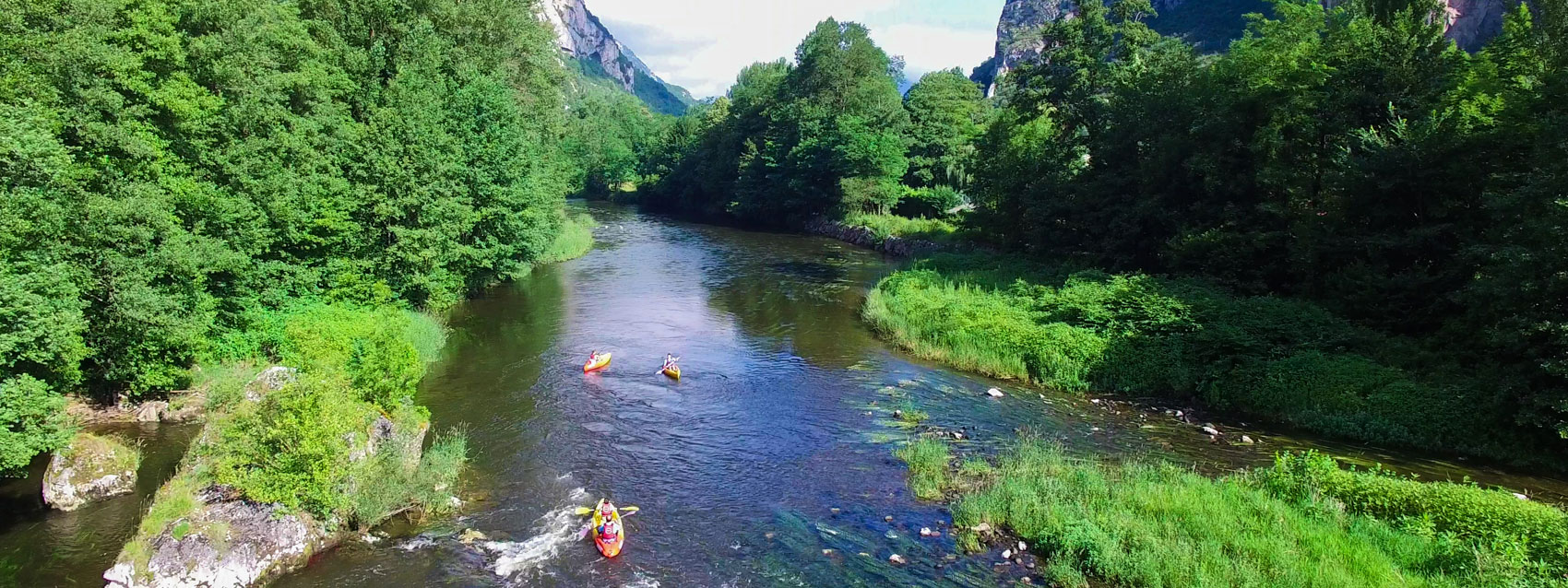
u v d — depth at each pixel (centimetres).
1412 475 1680
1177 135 3428
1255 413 2230
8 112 1581
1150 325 2631
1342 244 2577
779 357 2909
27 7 1811
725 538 1486
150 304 1841
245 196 2328
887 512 1593
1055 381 2528
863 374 2673
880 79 8231
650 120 16975
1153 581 1223
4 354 1404
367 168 2978
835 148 7138
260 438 1434
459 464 1773
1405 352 2230
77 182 1828
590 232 6981
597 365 2669
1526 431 1816
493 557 1405
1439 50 2777
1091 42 4572
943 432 2064
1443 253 2383
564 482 1742
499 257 3916
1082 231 4125
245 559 1294
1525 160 2139
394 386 1911
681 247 6203
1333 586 1134
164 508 1369
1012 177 4656
